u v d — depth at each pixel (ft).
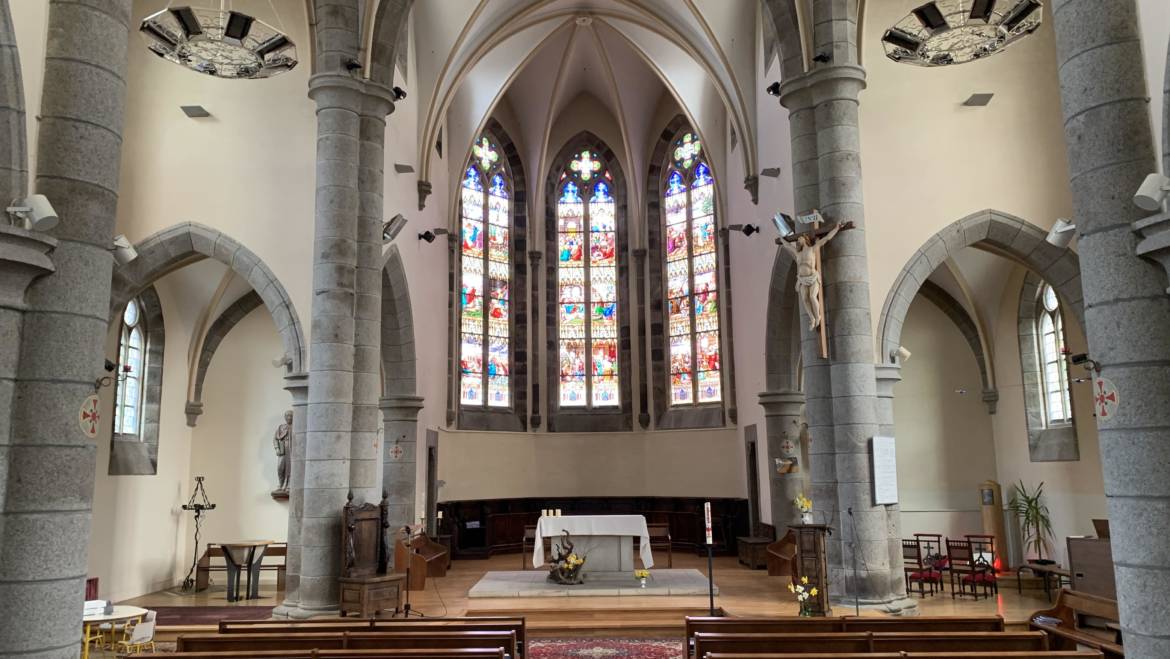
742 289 77.15
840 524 45.47
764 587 57.16
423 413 71.00
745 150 70.03
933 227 50.08
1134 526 21.74
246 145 52.54
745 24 68.18
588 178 95.40
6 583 21.70
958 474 69.72
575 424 91.35
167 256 51.62
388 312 65.72
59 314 23.03
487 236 90.02
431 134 69.72
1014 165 50.57
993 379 69.10
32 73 23.50
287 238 51.62
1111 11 23.36
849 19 48.24
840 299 46.29
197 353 67.46
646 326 91.76
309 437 47.11
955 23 36.04
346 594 44.65
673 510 86.07
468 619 31.81
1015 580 58.95
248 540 66.90
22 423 22.34
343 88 49.39
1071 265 49.65
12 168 22.71
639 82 90.07
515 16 72.33
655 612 49.11
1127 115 22.95
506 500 86.38
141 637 39.58
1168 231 21.21
